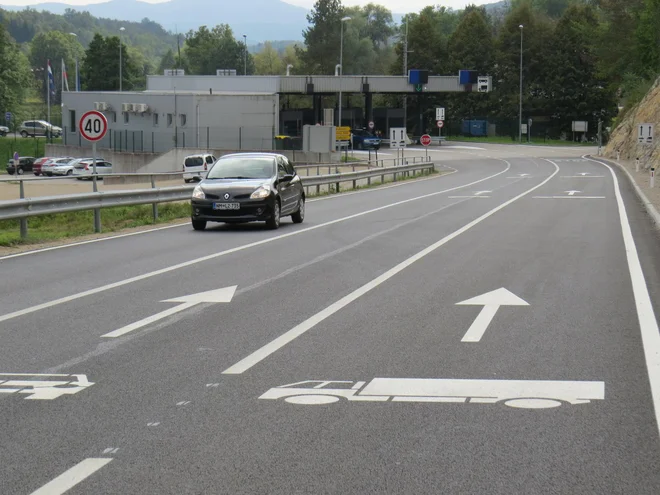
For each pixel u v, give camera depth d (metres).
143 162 71.88
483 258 14.95
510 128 118.69
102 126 21.09
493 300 10.91
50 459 5.32
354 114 101.06
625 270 13.48
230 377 7.30
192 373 7.45
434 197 33.06
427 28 127.00
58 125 142.38
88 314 10.16
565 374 7.31
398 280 12.59
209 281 12.62
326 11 134.12
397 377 7.25
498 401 6.54
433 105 121.00
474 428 5.88
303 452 5.41
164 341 8.71
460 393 6.76
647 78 82.75
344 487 4.84
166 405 6.48
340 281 12.53
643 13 82.12
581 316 9.87
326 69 133.75
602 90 111.12
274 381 7.16
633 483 4.88
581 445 5.52
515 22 117.75
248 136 71.62
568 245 16.83
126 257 15.56
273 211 20.70
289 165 23.22
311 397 6.67
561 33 112.44
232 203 20.44
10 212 17.61
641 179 42.03
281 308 10.46
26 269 14.03
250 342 8.64
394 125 105.19
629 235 18.69
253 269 13.84
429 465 5.18
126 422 6.06
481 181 45.88
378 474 5.03
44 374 7.43
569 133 114.69
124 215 27.34
